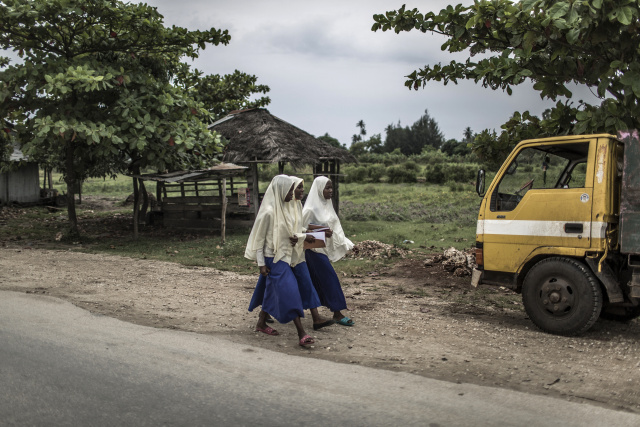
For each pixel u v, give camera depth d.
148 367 4.48
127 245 14.37
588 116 6.98
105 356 4.73
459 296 8.27
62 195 26.59
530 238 6.27
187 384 4.12
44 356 4.67
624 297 6.12
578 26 6.41
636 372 4.69
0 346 4.89
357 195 37.91
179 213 18.78
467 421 3.55
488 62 7.34
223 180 14.63
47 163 24.98
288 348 5.21
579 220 5.90
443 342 5.57
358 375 4.41
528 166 6.58
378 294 8.32
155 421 3.48
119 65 15.32
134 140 13.60
